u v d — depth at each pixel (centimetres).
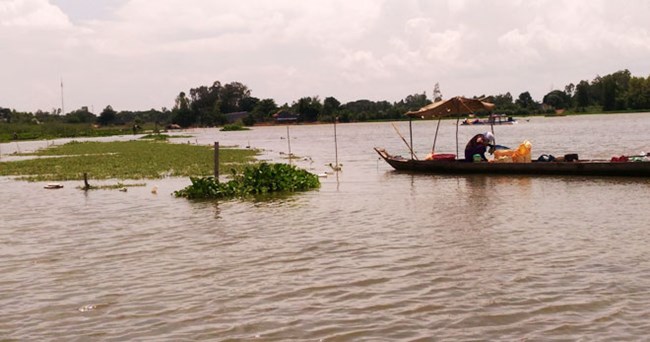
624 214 1645
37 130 11706
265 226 1628
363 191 2312
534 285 1036
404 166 3019
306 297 1015
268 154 4728
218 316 940
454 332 852
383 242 1390
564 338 820
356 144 6219
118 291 1078
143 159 4184
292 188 2362
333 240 1427
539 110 15838
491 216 1675
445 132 8862
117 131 13188
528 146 2753
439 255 1251
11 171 3553
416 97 18975
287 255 1295
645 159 2575
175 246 1416
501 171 2711
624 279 1052
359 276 1123
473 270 1135
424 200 2027
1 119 15662
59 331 897
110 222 1758
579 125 9081
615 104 14838
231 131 13475
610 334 827
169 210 1945
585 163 2500
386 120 16375
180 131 14400
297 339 845
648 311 902
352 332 862
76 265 1266
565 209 1755
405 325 882
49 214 1927
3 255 1368
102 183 2792
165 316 946
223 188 2248
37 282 1148
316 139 7750
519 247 1298
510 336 833
